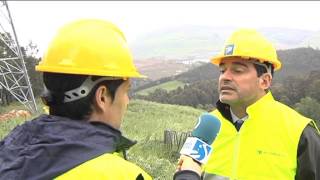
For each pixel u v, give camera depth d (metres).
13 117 20.36
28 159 1.66
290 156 3.27
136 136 18.62
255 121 3.38
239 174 3.36
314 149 3.25
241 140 3.40
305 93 28.42
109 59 1.85
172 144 17.19
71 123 1.76
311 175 3.24
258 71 3.39
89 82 1.82
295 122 3.33
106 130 1.80
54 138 1.70
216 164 3.47
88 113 1.83
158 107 36.06
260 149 3.34
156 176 11.00
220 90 3.45
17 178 1.63
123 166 1.67
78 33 1.87
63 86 1.81
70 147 1.67
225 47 3.40
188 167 2.01
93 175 1.62
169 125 25.00
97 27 1.91
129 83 1.95
